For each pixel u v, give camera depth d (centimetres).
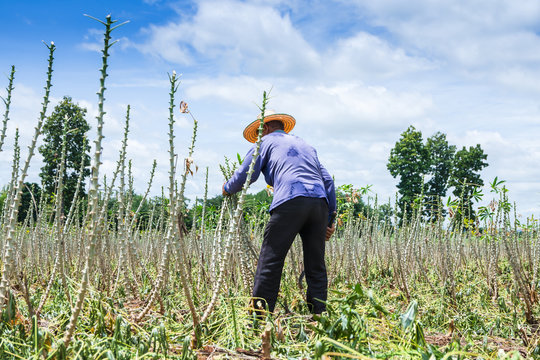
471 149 4725
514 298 372
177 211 245
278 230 321
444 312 381
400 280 530
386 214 691
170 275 439
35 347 186
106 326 252
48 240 444
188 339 197
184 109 246
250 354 223
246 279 358
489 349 260
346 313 195
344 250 565
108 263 370
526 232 528
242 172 339
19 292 364
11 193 285
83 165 366
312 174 340
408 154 4762
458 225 538
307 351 210
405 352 180
